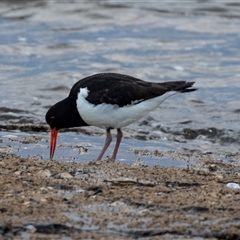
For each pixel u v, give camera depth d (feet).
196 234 27.50
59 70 65.05
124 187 32.86
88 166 36.68
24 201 30.17
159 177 35.09
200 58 69.00
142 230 27.61
